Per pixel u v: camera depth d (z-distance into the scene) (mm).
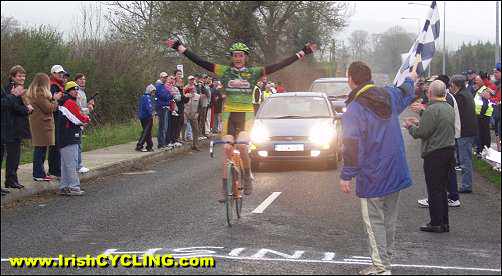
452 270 5855
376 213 5547
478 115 13312
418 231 7543
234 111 8078
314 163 14109
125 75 24094
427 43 6496
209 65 8047
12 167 9656
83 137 18641
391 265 6027
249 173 8297
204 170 13227
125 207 9141
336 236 7266
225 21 36000
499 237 7227
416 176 11977
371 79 5617
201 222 8047
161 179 11977
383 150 5453
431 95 7648
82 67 21375
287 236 7262
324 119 13359
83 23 24203
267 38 38750
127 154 14867
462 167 10086
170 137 16438
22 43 18625
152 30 30969
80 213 8703
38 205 9305
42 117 10289
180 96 16562
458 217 8320
